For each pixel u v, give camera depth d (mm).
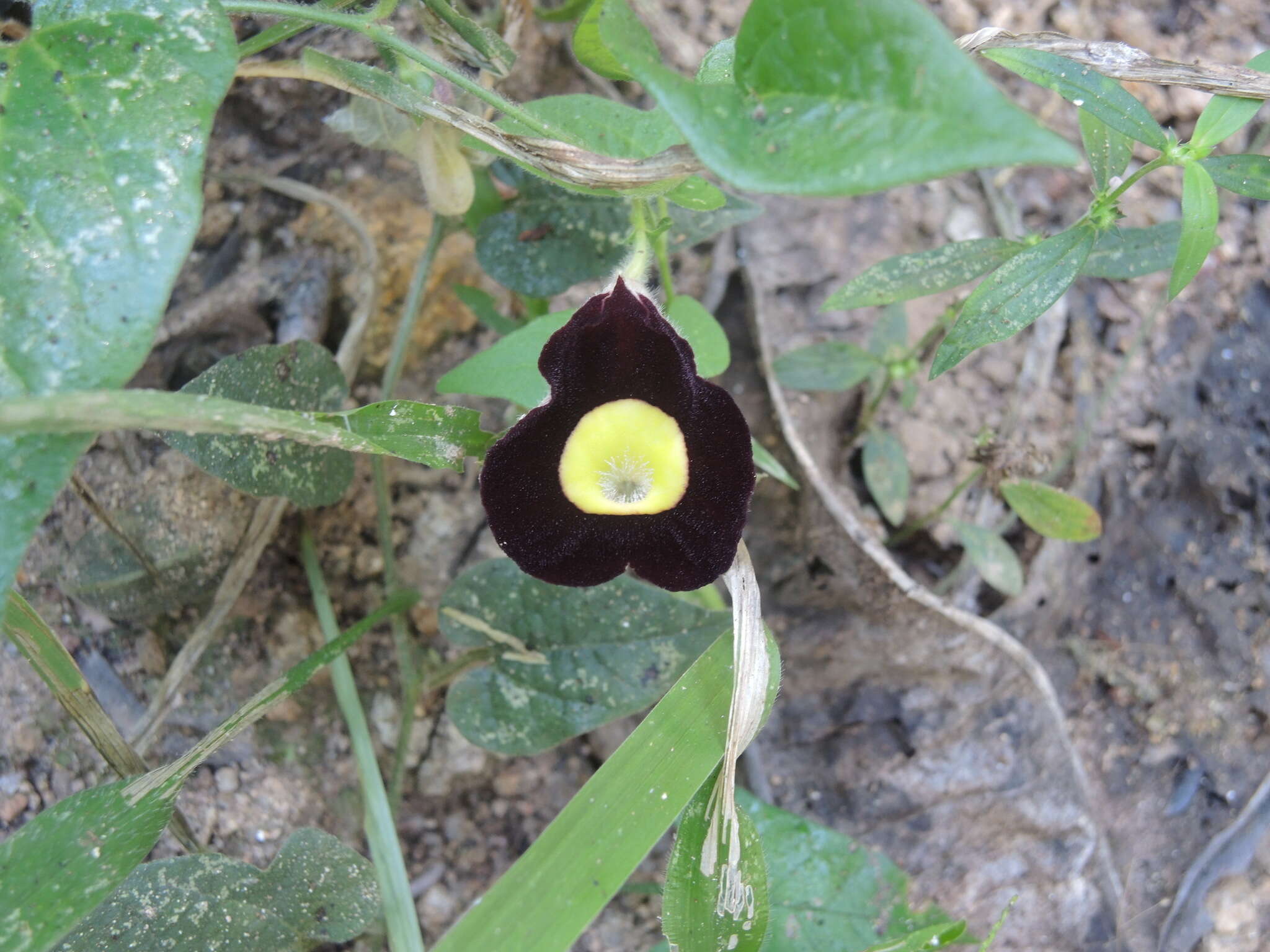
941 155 76
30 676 171
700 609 172
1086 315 221
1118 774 207
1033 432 216
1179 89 228
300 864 151
